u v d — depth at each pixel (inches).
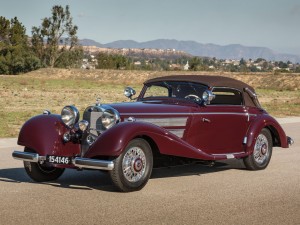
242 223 213.2
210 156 306.8
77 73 2755.9
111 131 261.3
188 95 322.0
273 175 331.9
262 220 218.7
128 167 267.6
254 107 351.9
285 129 637.3
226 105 329.7
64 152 283.4
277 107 1062.4
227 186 293.6
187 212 230.2
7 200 249.8
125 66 4527.6
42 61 3777.1
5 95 1235.9
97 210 231.3
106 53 4498.0
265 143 355.3
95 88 1790.1
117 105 292.7
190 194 269.4
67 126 286.5
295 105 1133.7
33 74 2795.3
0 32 3747.5
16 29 3786.9
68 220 213.3
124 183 265.9
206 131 316.2
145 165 275.7
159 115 293.3
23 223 207.6
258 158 350.9
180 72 2618.1
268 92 1835.6
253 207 242.2
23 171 339.0
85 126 274.1
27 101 1073.5
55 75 2785.4
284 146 366.9
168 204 245.6
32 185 289.7
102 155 262.4
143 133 268.1
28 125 290.2
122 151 259.4
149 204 245.0
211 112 317.7
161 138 276.2
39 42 3735.2
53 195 262.5
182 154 287.0
